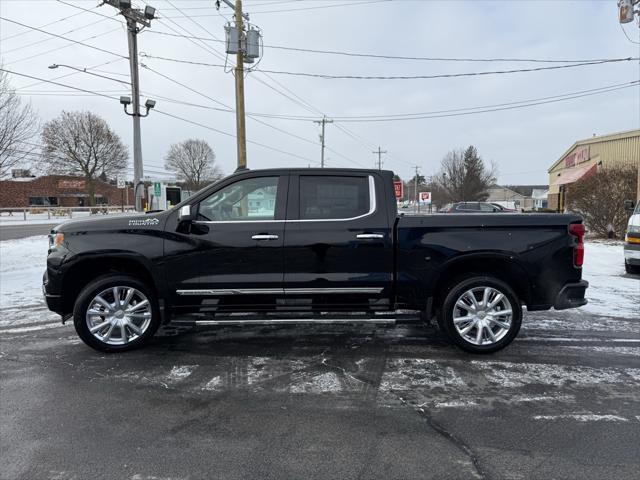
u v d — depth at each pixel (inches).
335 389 155.9
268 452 116.8
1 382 162.7
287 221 184.4
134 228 185.5
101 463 111.9
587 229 732.7
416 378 165.2
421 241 183.0
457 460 112.9
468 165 2342.5
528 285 186.1
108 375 168.9
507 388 156.1
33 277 378.6
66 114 1987.0
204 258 183.2
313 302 186.4
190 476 106.4
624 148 1015.6
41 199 2491.4
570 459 112.9
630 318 247.1
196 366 177.9
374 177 188.5
